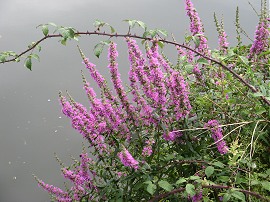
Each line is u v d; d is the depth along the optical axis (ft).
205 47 6.97
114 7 22.02
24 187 14.11
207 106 6.52
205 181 5.21
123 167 6.56
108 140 6.50
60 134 16.21
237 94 6.73
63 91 17.37
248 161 5.80
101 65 17.97
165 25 18.34
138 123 6.22
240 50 7.47
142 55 6.23
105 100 6.30
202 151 6.45
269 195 6.02
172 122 6.33
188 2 6.93
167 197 5.86
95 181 6.77
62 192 7.32
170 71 6.83
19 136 16.49
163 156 6.51
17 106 17.89
